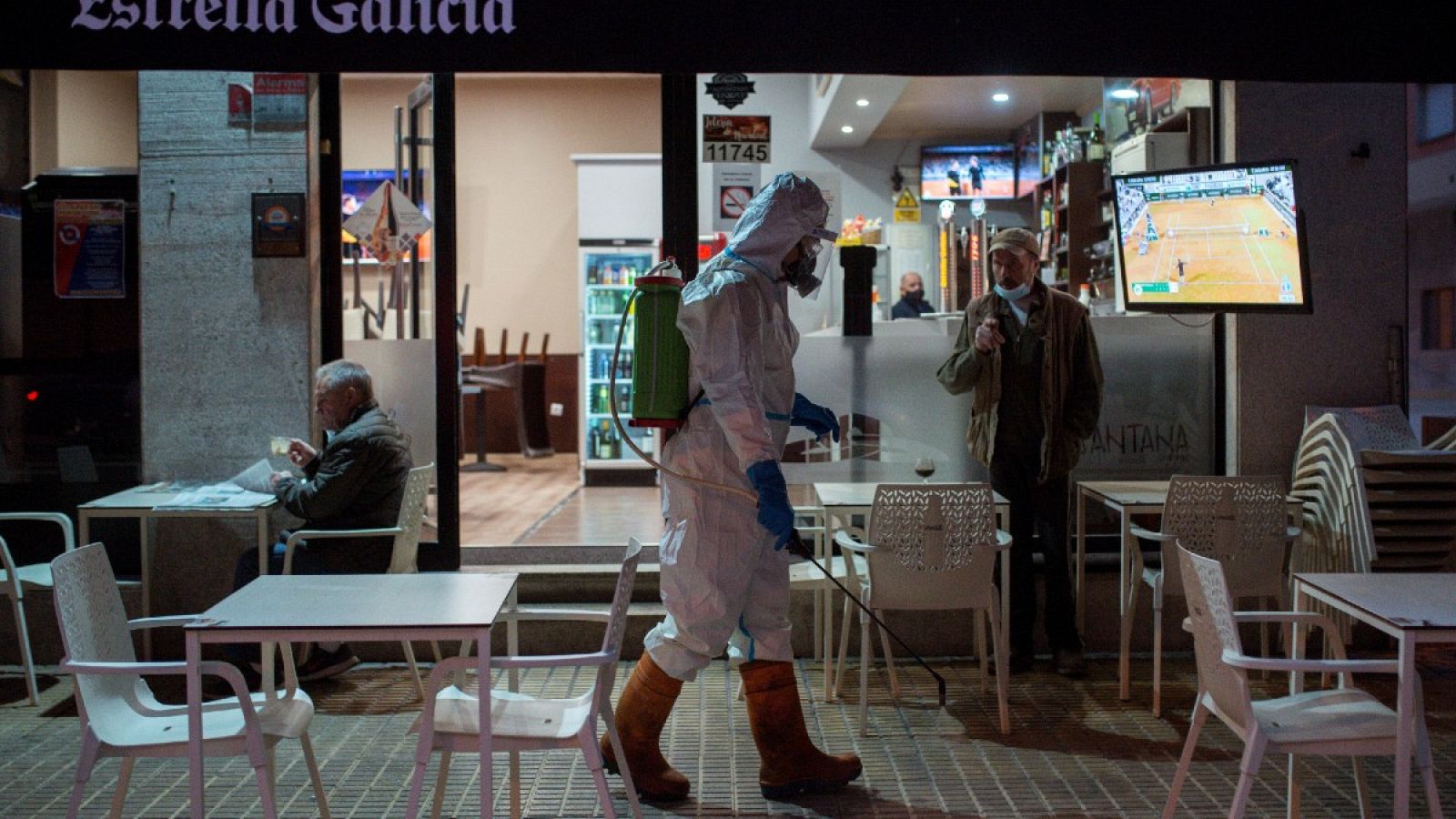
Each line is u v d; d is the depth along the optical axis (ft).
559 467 34.78
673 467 10.87
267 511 14.99
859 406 17.37
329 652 15.38
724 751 12.76
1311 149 16.62
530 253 38.42
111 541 16.99
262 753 8.55
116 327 17.10
